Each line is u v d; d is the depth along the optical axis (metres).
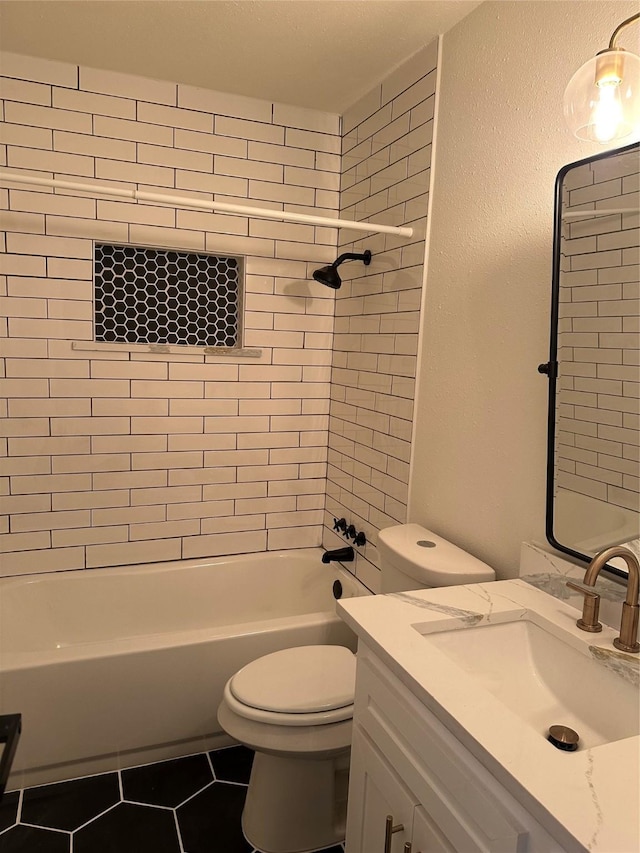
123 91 2.28
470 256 1.78
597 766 0.87
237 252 2.53
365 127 2.40
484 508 1.74
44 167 2.22
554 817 0.77
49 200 2.24
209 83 2.34
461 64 1.81
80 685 1.90
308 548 2.84
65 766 1.94
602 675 1.17
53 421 2.36
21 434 2.32
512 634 1.37
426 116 1.98
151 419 2.50
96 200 2.30
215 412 2.60
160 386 2.49
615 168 1.24
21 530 2.38
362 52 2.05
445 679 1.07
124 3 1.78
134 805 1.86
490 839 0.91
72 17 1.87
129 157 2.32
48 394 2.34
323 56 2.09
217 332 2.60
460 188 1.82
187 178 2.41
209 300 2.57
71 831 1.75
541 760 0.87
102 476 2.46
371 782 1.29
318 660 1.83
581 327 1.34
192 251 2.47
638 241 1.19
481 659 1.33
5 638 2.28
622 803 0.80
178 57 2.12
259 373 2.64
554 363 1.41
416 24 1.85
